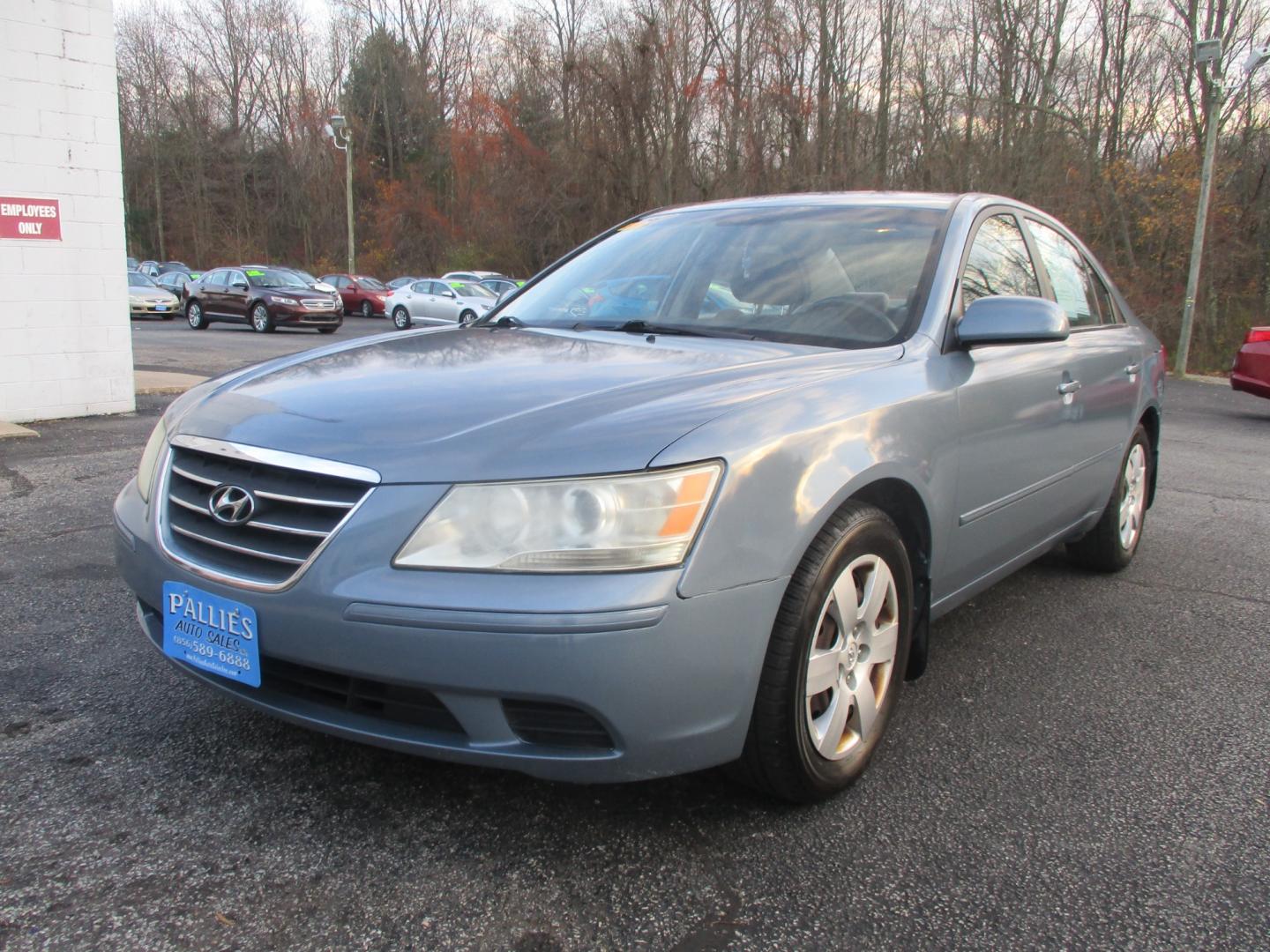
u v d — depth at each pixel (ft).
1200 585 14.56
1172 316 69.15
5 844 7.07
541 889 6.72
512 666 6.22
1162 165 75.05
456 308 85.66
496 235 134.31
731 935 6.31
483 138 139.85
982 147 85.30
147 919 6.30
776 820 7.70
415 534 6.46
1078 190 78.02
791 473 7.07
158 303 93.30
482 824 7.50
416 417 7.18
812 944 6.25
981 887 6.91
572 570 6.27
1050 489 11.44
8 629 11.27
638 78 103.14
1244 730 9.64
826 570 7.34
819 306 9.87
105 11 27.30
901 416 8.29
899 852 7.31
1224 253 70.28
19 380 26.89
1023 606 13.41
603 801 7.88
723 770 7.62
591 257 12.27
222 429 7.63
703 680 6.58
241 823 7.43
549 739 6.55
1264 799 8.29
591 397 7.40
